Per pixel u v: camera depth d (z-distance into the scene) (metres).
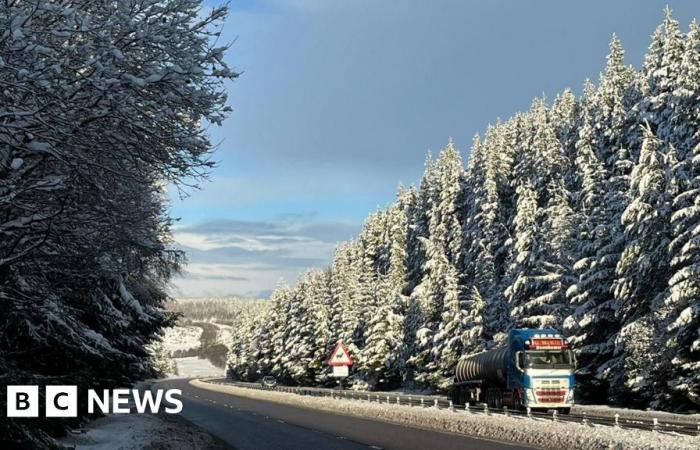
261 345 127.81
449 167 70.81
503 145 69.69
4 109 7.95
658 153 35.19
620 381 37.19
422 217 81.19
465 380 39.97
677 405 33.06
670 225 34.06
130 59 8.73
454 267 61.28
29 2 7.90
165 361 164.62
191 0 8.78
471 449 19.89
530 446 20.19
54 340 14.23
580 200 48.84
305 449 21.22
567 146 61.00
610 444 17.53
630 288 36.03
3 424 10.15
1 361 10.55
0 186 8.36
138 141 9.22
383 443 22.73
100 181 9.52
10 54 7.89
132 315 20.72
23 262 10.55
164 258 13.32
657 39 46.19
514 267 48.84
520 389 29.97
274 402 57.81
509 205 65.81
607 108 51.50
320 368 94.06
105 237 10.43
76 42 8.70
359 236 107.50
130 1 8.70
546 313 44.69
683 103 35.09
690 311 30.59
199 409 46.06
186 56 8.85
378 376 74.31
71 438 16.47
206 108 9.16
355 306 84.44
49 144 8.26
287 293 124.12
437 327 62.78
